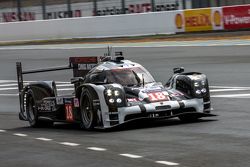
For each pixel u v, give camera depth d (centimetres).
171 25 10200
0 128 3612
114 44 9781
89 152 2412
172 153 2255
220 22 9581
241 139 2489
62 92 5472
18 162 2328
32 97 3628
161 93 3078
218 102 4112
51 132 3231
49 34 11712
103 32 10994
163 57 7675
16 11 13700
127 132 2920
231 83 5166
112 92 2952
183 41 9212
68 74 7069
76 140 2784
